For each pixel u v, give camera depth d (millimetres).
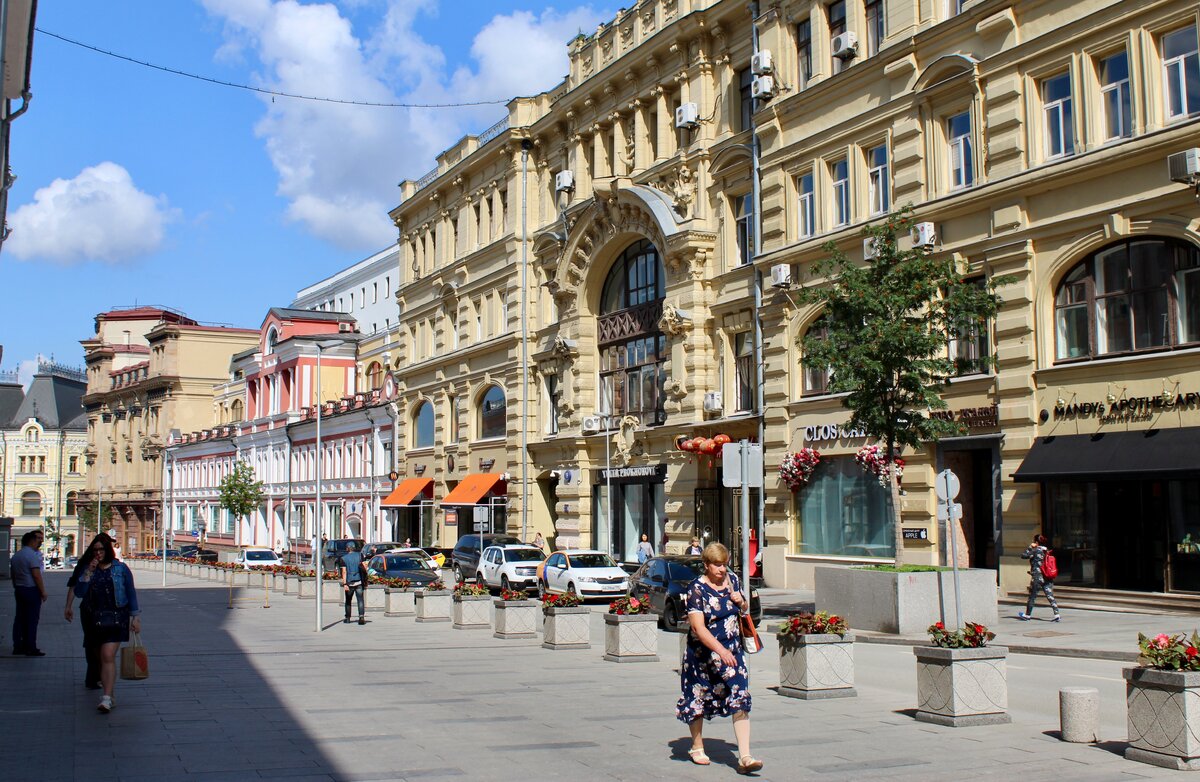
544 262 46875
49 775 9781
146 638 24266
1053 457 24000
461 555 42625
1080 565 24047
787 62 33094
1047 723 12102
